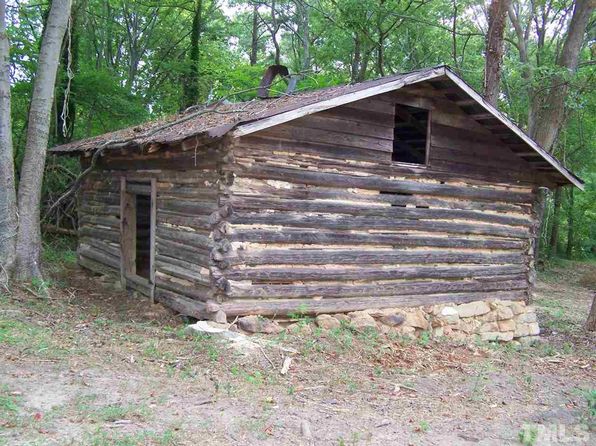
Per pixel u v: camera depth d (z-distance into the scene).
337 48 25.02
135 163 10.59
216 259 7.86
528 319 11.18
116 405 5.30
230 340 7.34
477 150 10.40
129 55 30.64
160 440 4.63
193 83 26.00
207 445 4.68
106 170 12.07
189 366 6.60
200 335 7.55
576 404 6.90
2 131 9.89
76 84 17.75
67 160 17.48
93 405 5.26
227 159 7.79
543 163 10.94
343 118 8.80
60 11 10.35
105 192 12.12
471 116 10.20
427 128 9.85
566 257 33.72
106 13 29.23
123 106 18.84
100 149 10.10
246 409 5.55
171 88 28.45
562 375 8.34
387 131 9.28
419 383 7.16
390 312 9.45
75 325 8.12
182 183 9.03
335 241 8.82
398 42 25.08
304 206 8.50
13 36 17.72
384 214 9.33
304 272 8.54
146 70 30.22
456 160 10.14
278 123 7.63
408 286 9.73
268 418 5.37
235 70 26.20
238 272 7.99
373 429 5.41
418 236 9.79
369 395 6.46
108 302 10.22
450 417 6.02
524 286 11.37
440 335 9.86
